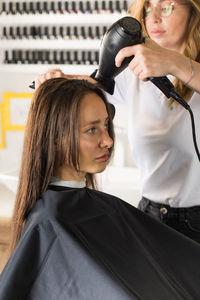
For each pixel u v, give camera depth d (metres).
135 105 1.46
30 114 1.10
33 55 2.61
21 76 2.70
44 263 0.97
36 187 1.08
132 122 1.46
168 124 1.38
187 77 1.10
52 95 1.07
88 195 1.14
